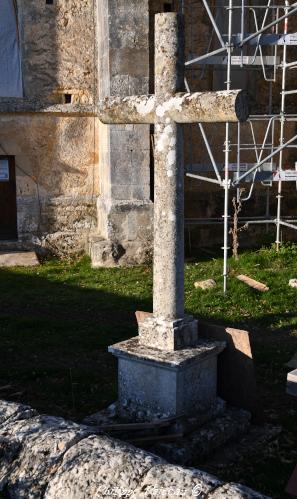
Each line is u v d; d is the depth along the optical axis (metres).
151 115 4.91
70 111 11.04
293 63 9.95
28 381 6.11
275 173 9.41
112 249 10.31
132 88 10.18
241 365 5.08
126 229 10.38
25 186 11.16
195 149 11.47
